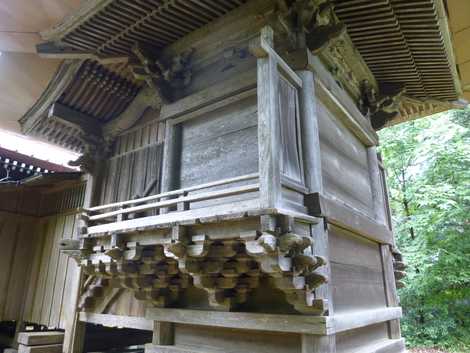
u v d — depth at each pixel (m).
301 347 3.55
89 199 7.38
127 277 4.91
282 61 3.89
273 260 3.08
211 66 5.48
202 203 4.71
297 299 3.37
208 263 3.85
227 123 4.83
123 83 7.13
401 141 15.35
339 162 5.08
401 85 7.00
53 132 8.05
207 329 4.47
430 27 5.36
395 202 15.94
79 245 5.45
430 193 13.19
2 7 5.36
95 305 6.48
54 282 7.89
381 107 7.12
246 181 4.29
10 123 9.11
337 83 5.66
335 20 5.12
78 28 5.38
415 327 13.71
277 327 3.58
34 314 8.09
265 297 3.98
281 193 3.39
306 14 4.53
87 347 7.74
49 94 7.05
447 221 13.12
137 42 5.61
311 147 4.07
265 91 3.57
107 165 7.64
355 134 6.09
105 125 7.74
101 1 4.82
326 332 3.26
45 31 5.65
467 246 12.67
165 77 5.70
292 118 4.02
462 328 13.10
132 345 8.69
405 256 13.36
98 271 5.12
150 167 6.50
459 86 7.08
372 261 5.61
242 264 3.77
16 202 9.03
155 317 4.80
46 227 8.95
